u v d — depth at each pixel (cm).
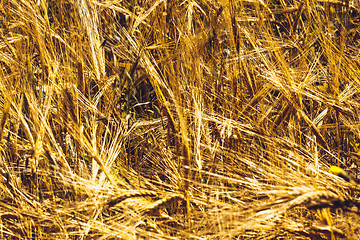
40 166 216
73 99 222
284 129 240
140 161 248
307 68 253
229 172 199
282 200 129
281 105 263
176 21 267
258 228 158
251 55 248
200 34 245
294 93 226
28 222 188
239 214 129
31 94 206
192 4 267
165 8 271
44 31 236
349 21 288
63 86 220
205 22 271
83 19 243
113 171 210
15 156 235
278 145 207
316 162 196
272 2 339
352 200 140
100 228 164
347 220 147
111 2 282
